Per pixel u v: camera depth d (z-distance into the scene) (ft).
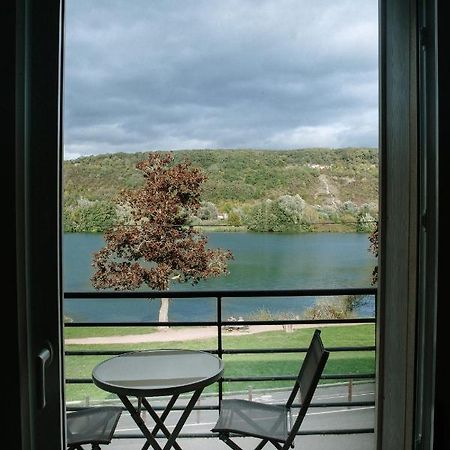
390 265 3.84
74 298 9.48
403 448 3.60
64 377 3.36
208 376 7.39
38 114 3.18
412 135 3.48
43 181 3.20
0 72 2.97
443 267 3.20
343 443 13.32
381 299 3.90
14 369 3.04
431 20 3.31
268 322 9.77
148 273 22.86
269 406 8.31
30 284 3.21
